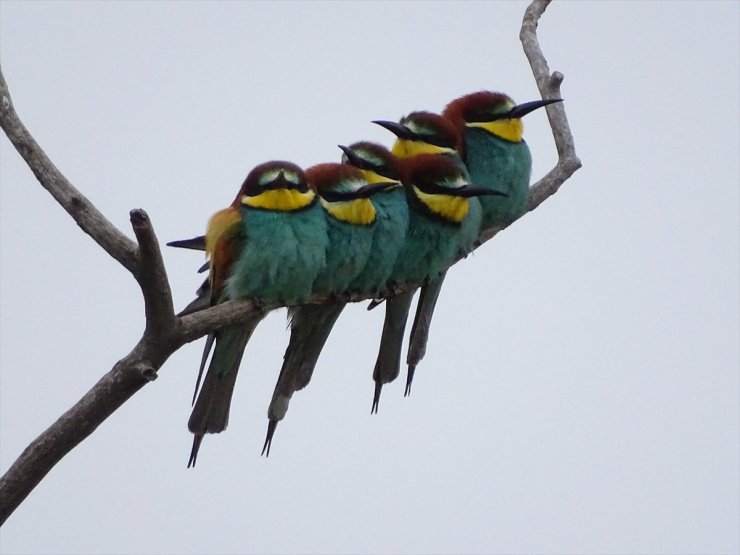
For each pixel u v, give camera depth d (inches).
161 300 336.5
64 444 346.3
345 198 472.7
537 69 563.5
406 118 550.6
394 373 524.7
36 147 343.3
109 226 336.2
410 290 519.8
